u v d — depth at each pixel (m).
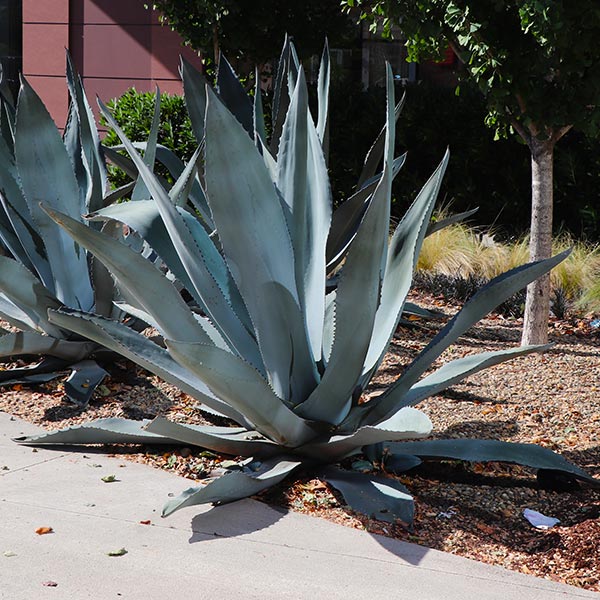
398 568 3.77
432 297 8.95
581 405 5.97
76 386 5.89
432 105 11.27
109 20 13.65
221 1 10.78
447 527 4.20
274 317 4.58
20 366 6.54
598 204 10.50
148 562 3.75
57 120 14.26
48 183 6.16
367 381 4.83
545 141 7.01
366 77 13.10
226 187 4.32
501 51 6.52
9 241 6.75
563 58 6.52
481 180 11.17
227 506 4.32
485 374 6.66
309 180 4.94
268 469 4.57
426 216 4.78
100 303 6.32
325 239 4.89
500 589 3.62
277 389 4.72
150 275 4.48
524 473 4.89
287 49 6.49
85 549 3.84
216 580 3.62
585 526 4.17
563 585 3.68
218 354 4.10
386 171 3.99
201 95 6.52
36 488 4.47
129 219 4.85
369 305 4.25
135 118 11.74
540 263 4.52
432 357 4.57
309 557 3.84
